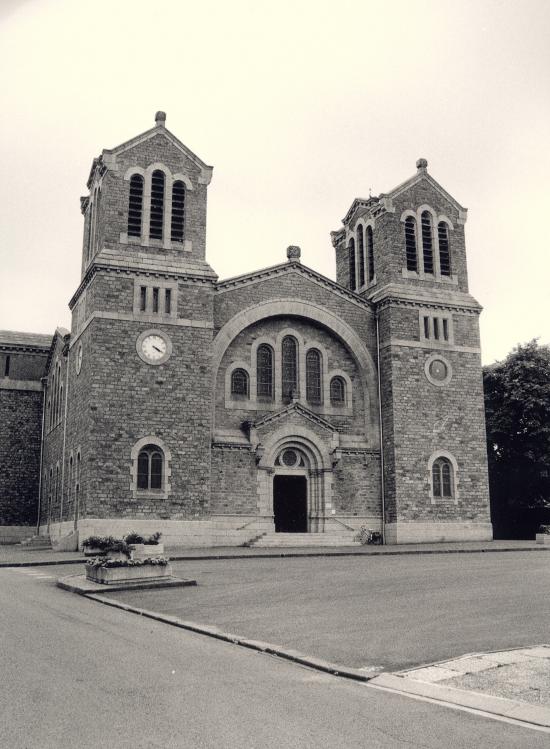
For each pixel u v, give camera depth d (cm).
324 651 1255
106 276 3528
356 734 804
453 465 3975
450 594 1859
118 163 3694
